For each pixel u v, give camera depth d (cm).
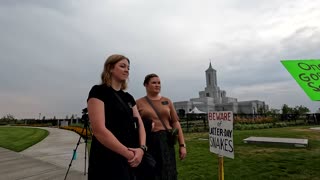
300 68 374
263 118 2978
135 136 214
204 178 533
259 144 1034
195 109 3784
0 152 1118
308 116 3031
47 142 1576
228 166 642
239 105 9856
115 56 227
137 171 225
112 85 221
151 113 324
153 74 346
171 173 304
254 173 558
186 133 2028
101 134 183
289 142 968
